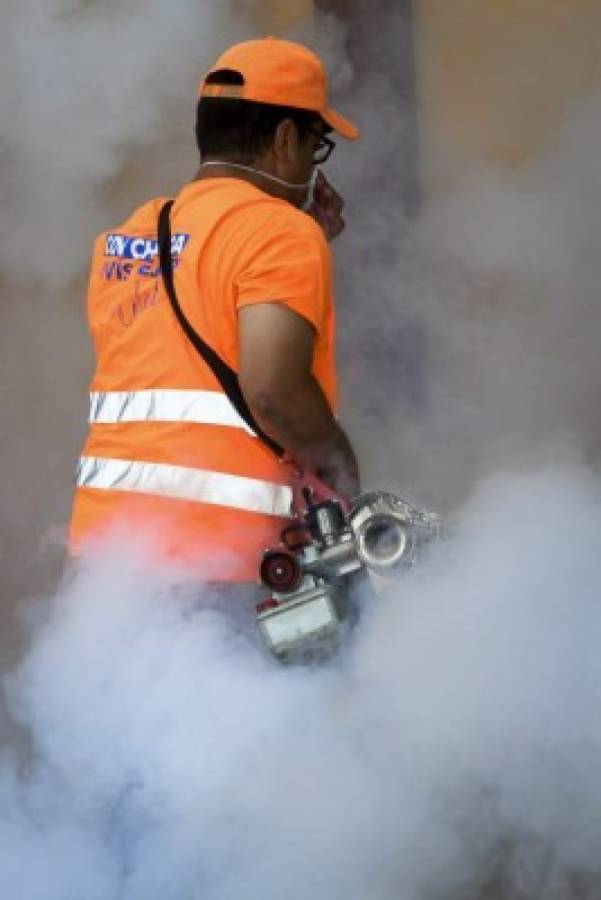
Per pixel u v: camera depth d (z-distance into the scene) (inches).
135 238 426.9
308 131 426.3
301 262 397.7
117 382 421.4
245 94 419.2
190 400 407.5
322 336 411.2
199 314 405.4
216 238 406.0
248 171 423.5
